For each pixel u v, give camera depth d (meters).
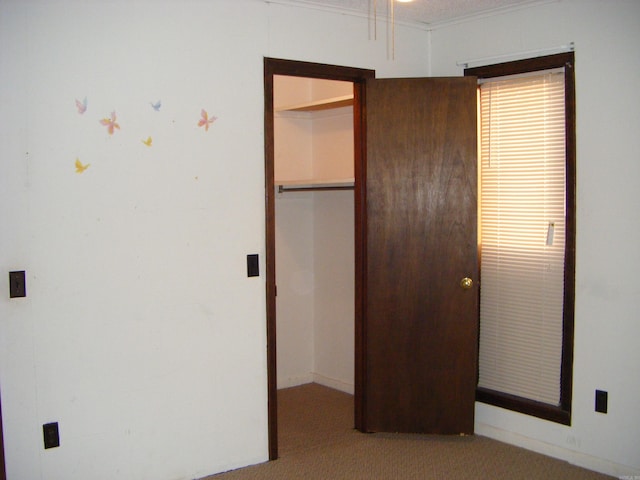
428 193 3.29
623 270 2.88
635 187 2.81
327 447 3.28
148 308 2.73
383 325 3.37
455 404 3.36
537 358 3.29
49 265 2.49
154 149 2.71
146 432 2.76
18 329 2.44
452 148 3.26
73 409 2.58
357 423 3.53
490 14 3.31
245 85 2.94
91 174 2.56
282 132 4.20
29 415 2.49
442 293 3.32
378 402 3.42
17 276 2.42
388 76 3.47
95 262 2.59
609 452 2.97
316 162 4.32
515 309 3.38
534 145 3.23
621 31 2.82
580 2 2.96
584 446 3.05
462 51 3.48
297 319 4.35
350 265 4.09
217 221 2.89
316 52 3.17
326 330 4.32
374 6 3.17
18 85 2.38
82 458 2.62
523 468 3.03
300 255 4.32
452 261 3.30
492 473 2.97
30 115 2.41
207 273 2.88
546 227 3.21
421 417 3.39
